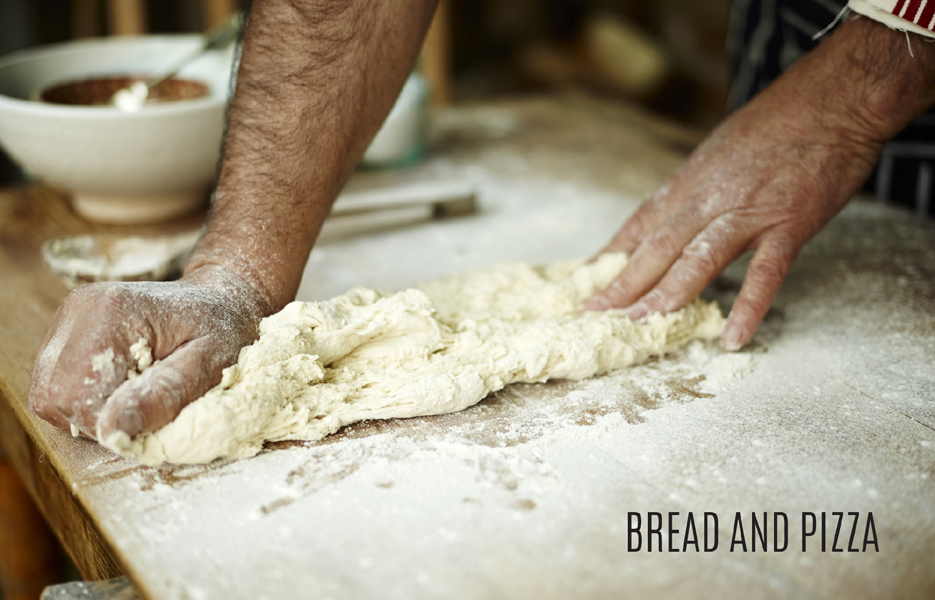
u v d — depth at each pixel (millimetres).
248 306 732
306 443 695
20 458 874
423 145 1510
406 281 1038
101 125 1049
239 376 687
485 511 610
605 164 1531
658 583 540
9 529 1157
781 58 1463
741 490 635
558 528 592
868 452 686
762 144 880
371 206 1202
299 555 564
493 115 1848
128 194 1173
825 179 855
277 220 762
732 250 848
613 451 685
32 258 1106
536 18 3838
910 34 798
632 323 828
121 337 639
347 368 760
